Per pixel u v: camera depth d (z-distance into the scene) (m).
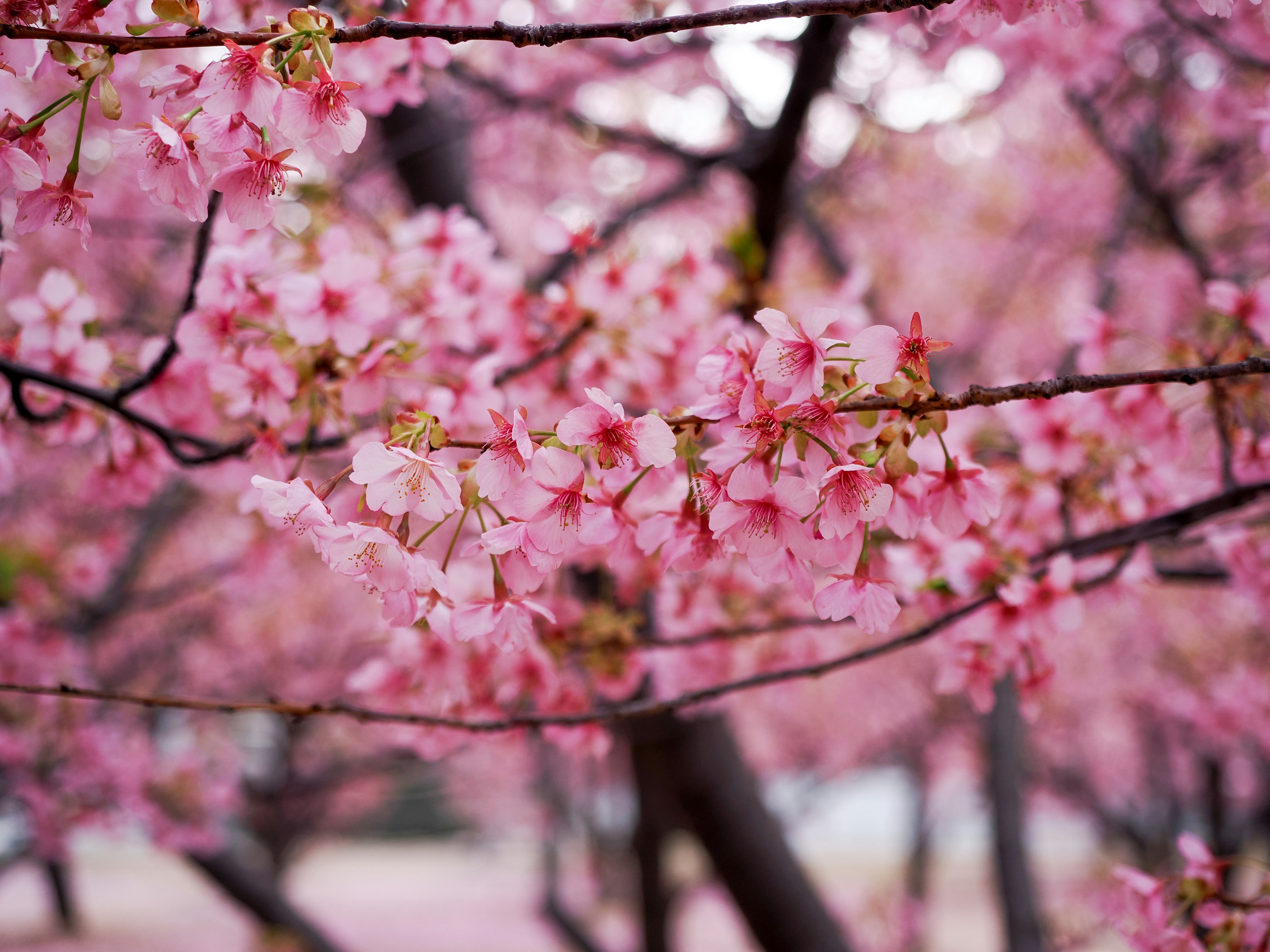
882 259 7.66
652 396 2.46
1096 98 4.64
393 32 1.09
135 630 8.12
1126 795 15.47
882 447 1.12
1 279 1.77
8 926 15.49
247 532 4.70
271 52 1.12
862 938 11.83
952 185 7.44
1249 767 12.45
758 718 11.29
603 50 4.19
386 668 2.28
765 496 1.11
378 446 1.05
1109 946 6.99
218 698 9.80
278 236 2.15
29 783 5.58
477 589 1.90
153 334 2.79
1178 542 2.18
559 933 15.75
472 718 2.17
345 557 1.07
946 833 19.81
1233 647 7.61
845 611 1.21
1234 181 4.84
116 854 23.80
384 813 29.19
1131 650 9.19
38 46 1.28
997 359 7.55
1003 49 3.72
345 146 1.14
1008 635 1.83
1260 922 1.68
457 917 17.69
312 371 1.87
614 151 5.02
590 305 2.37
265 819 12.16
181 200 1.17
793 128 3.54
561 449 1.10
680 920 14.86
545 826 15.35
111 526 6.02
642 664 2.33
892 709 12.24
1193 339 2.44
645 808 8.37
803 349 1.11
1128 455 2.15
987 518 1.33
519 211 7.39
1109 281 4.67
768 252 3.99
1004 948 4.43
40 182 1.16
